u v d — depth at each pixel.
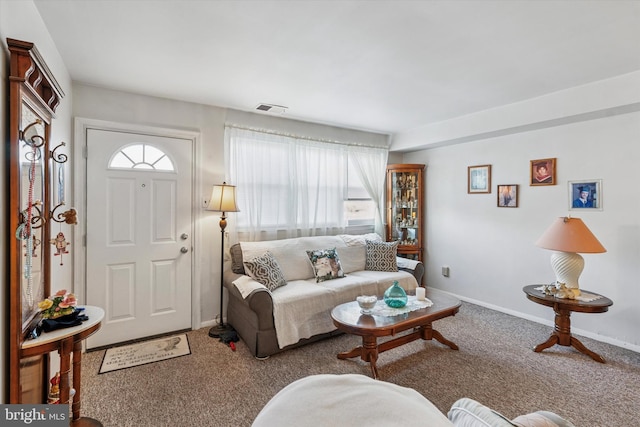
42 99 1.62
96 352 2.71
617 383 2.26
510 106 3.34
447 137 3.97
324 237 3.89
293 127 3.89
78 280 2.69
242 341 2.94
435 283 4.59
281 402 0.98
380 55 2.26
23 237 1.43
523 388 2.19
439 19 1.83
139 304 2.96
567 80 2.71
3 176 1.32
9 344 1.37
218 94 3.02
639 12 1.75
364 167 4.56
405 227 4.74
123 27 1.89
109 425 1.81
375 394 0.97
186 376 2.33
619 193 2.88
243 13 1.76
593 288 3.05
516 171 3.63
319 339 2.97
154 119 3.04
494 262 3.86
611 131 2.92
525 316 3.55
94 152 2.76
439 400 2.05
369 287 3.28
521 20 1.83
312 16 1.79
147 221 2.99
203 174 3.28
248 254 3.21
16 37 1.45
